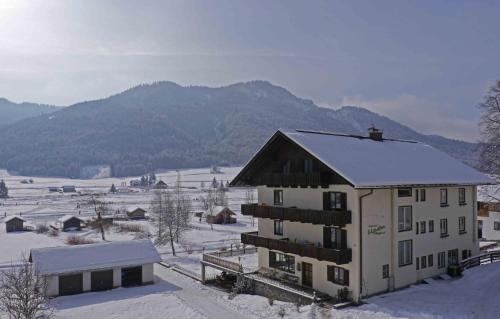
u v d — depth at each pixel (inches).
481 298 1370.6
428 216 1620.3
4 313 1360.7
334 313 1286.9
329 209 1470.2
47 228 4298.7
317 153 1432.1
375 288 1418.6
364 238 1389.0
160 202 4419.3
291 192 1619.1
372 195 1421.0
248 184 1792.6
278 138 1596.9
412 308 1288.1
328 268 1461.6
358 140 1724.9
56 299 1676.9
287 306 1417.3
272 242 1622.8
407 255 1531.7
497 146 2081.7
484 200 2632.9
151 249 1971.0
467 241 1795.0
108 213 5497.1
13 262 2534.5
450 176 1648.6
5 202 7529.5
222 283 1849.2
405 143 1919.3
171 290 1790.1
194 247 2997.0
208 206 5290.4
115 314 1462.8
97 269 1788.9
